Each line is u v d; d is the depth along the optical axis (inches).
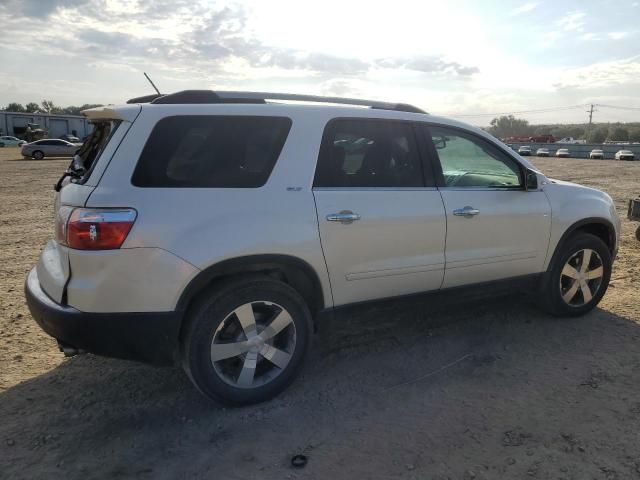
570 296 183.6
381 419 126.2
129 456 112.8
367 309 145.3
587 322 183.8
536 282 177.0
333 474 106.5
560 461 109.5
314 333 145.5
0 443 116.3
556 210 174.7
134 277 114.8
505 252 165.3
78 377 146.9
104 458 112.0
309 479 105.2
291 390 139.8
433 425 123.2
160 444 117.0
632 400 132.8
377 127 147.1
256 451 114.4
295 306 132.5
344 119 142.1
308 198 132.0
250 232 123.1
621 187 700.7
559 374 147.0
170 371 150.6
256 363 131.0
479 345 166.4
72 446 115.9
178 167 121.6
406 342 168.7
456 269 156.3
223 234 120.6
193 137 124.6
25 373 148.7
